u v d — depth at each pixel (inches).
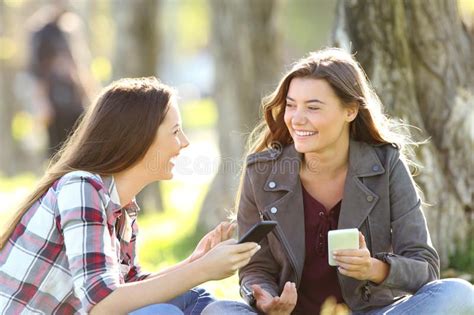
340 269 196.9
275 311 200.7
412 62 305.9
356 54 300.2
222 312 198.2
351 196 213.2
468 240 304.3
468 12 354.3
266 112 219.9
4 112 1051.3
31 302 193.6
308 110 208.1
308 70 208.7
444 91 306.8
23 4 1248.8
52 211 191.8
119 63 623.8
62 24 581.3
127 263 213.0
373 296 210.4
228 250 183.9
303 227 213.8
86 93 586.2
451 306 195.5
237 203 227.5
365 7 298.8
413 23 304.7
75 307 196.5
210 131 1411.2
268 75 507.5
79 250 185.0
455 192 304.2
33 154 1136.8
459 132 305.4
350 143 216.5
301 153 217.2
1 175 1038.4
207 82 2133.4
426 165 298.0
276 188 215.8
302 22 1859.0
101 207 189.6
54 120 579.8
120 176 197.8
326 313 209.8
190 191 777.6
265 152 219.9
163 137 196.9
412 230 211.9
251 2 503.5
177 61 2383.1
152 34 626.8
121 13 622.5
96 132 195.2
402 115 297.9
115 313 182.2
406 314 197.3
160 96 197.6
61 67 576.1
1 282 194.1
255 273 217.5
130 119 194.2
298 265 211.9
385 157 216.5
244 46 503.5
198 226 477.4
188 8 2066.9
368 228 213.8
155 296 182.7
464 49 316.5
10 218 196.5
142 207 630.5
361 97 211.6
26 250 192.9
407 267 202.1
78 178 190.2
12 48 1071.0
